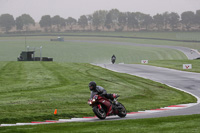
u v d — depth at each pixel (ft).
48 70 411.95
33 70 407.03
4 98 203.82
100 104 127.34
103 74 386.32
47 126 108.37
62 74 370.32
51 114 149.59
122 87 275.18
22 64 497.87
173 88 284.41
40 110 162.71
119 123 110.42
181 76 388.16
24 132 94.73
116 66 544.21
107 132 90.74
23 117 142.10
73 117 147.13
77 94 226.38
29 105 176.86
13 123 132.26
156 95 241.96
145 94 243.60
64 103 188.14
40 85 275.80
